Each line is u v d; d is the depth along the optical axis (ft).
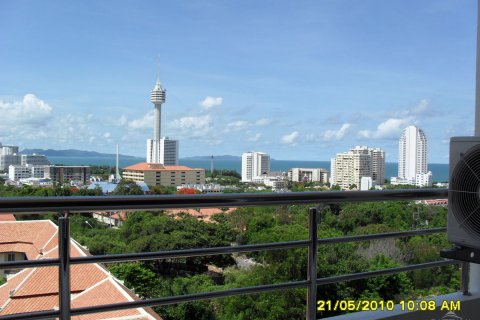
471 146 5.96
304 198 6.41
